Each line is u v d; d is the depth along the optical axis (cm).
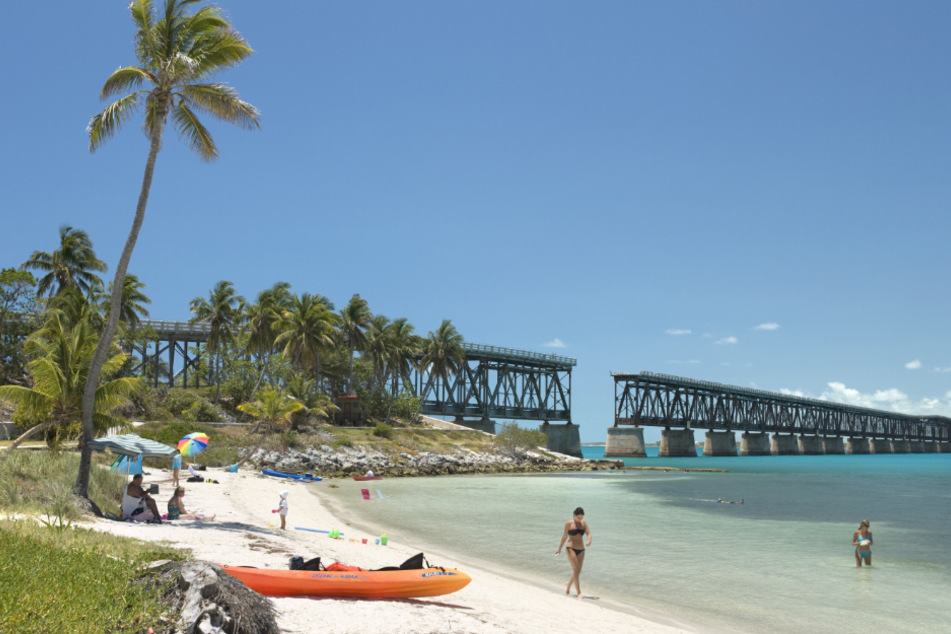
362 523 2895
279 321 8006
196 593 721
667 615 1427
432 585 1170
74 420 2419
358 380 9494
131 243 2298
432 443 8388
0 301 6081
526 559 2095
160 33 2303
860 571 1970
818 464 13812
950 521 3312
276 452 6069
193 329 8981
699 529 2903
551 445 13538
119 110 2256
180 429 5766
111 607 676
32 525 1170
